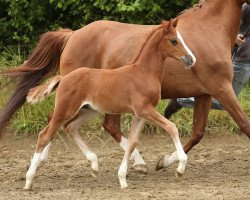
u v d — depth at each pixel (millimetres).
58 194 10219
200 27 11289
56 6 17328
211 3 11430
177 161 11586
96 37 11758
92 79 10398
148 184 10938
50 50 12023
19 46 17109
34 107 15203
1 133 11758
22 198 10000
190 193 10156
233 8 11391
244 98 15531
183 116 15016
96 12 17328
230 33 11398
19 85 11914
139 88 10266
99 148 14188
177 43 10336
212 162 12914
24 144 14539
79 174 11891
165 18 17062
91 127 14945
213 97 11281
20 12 17453
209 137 14789
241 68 12359
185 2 17047
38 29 17969
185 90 11328
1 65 16297
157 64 10414
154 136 14805
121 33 11609
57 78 10547
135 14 16875
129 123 14805
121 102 10344
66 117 10391
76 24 17781
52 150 14125
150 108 10297
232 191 10289
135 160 11867
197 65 11133
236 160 13086
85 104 10430
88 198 9883
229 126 14992
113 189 10586
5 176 11836
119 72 10391
